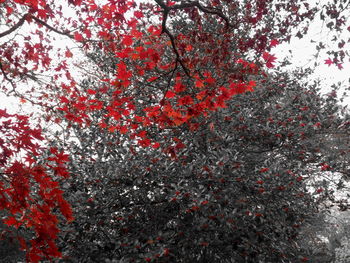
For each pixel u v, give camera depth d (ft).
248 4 22.90
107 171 18.28
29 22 14.01
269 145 22.04
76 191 17.99
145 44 21.50
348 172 21.76
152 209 18.53
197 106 13.94
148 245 16.87
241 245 16.37
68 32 16.15
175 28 25.20
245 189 17.81
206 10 13.43
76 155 20.53
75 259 15.46
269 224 18.31
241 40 21.97
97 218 17.03
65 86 23.53
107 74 26.17
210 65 20.68
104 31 17.92
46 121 22.47
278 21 21.66
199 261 17.22
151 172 17.79
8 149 10.46
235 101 22.98
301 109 22.84
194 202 15.39
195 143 19.58
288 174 18.84
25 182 9.45
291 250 19.89
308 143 23.03
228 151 17.52
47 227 9.50
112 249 17.22
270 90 25.11
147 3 19.58
